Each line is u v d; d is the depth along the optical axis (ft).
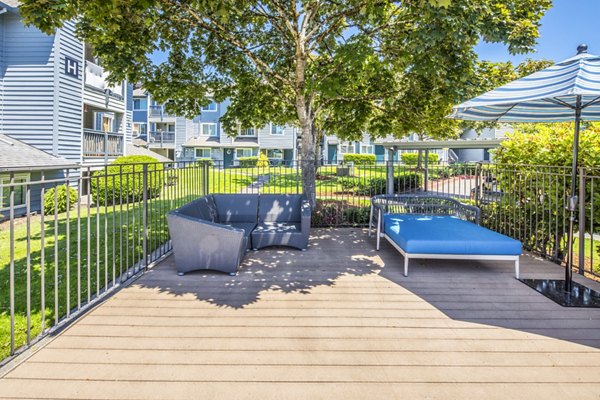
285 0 22.17
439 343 8.61
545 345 8.55
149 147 104.22
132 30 18.99
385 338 8.84
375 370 7.47
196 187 22.02
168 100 25.02
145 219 14.56
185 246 13.71
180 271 13.83
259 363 7.71
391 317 10.05
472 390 6.84
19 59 34.63
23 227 25.46
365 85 25.46
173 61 23.38
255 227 18.75
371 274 13.96
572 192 11.93
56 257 9.15
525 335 9.04
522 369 7.54
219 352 8.14
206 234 13.62
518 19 17.71
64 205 32.37
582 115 15.07
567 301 11.20
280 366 7.60
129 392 6.73
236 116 28.27
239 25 23.80
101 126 45.68
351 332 9.14
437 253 13.65
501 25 16.99
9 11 33.50
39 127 35.06
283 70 26.73
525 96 10.66
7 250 18.81
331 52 22.85
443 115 25.31
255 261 15.74
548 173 15.48
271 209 20.40
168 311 10.36
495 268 14.87
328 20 21.03
